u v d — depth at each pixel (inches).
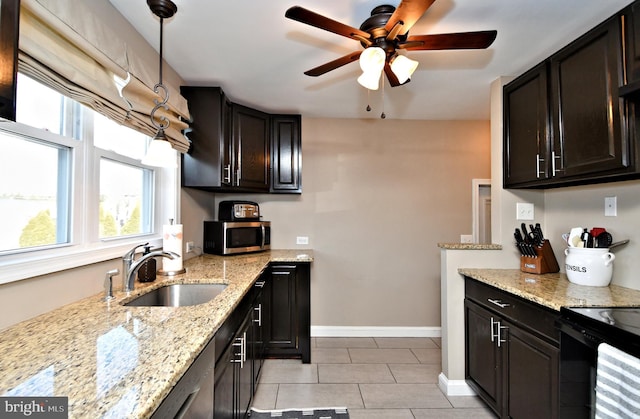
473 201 135.8
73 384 27.8
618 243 68.0
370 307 135.0
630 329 42.8
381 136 136.0
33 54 41.1
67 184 54.9
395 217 135.4
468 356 87.7
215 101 96.2
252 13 62.5
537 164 75.5
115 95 59.0
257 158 117.0
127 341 37.4
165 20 64.5
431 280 135.2
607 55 56.8
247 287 65.9
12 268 41.5
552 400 56.2
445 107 119.3
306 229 135.3
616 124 55.2
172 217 91.7
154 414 28.5
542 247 81.9
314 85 98.4
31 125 47.5
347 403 84.7
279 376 99.4
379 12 58.9
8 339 37.7
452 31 68.6
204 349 42.5
